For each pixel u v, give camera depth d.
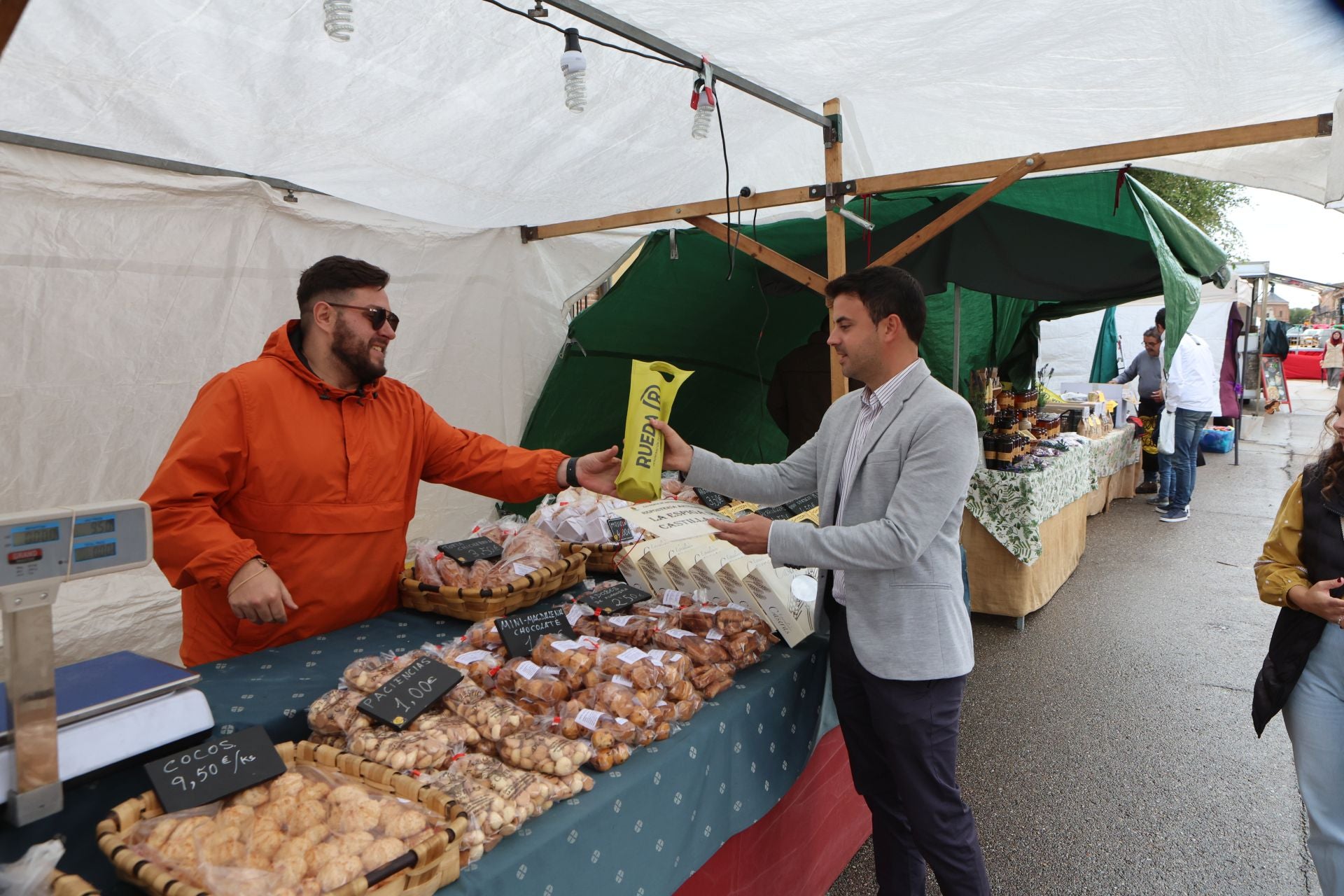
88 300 2.96
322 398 2.29
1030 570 5.21
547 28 2.29
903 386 2.02
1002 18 2.41
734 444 6.46
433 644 2.13
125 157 2.90
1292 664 2.16
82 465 3.04
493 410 4.51
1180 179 15.43
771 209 4.36
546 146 3.12
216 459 2.10
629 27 2.28
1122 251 3.96
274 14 2.00
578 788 1.54
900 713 1.99
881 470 1.99
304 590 2.27
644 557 2.66
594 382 5.09
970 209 3.26
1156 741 3.79
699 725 1.85
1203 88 2.97
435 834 1.22
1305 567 2.17
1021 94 3.13
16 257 2.77
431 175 3.30
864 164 4.01
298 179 3.30
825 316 5.84
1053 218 4.11
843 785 2.79
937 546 1.99
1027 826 3.12
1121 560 6.89
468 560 2.47
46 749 1.25
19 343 2.82
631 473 2.06
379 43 2.23
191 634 2.33
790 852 2.42
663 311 4.99
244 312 3.38
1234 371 11.52
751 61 2.69
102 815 1.37
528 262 4.49
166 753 1.45
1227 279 4.00
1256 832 3.07
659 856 1.69
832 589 2.23
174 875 1.12
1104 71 2.85
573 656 1.90
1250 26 2.44
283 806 1.31
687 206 3.74
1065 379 11.77
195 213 3.15
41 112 2.45
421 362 4.14
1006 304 6.41
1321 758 2.12
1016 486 4.94
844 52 2.66
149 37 2.06
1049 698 4.27
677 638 2.12
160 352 3.17
